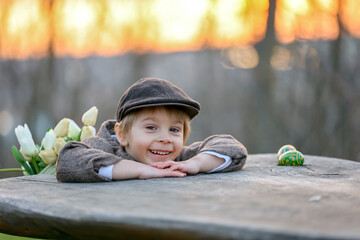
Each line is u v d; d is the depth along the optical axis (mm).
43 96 5039
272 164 2457
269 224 1181
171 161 1987
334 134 4430
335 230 1127
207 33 5422
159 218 1252
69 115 5223
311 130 4574
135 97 1986
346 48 4398
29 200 1524
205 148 2102
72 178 1856
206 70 5617
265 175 2008
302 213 1300
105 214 1318
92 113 2359
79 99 5289
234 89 5445
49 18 5051
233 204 1413
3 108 5027
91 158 1843
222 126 5492
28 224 1497
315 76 4551
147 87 2002
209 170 2051
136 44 5426
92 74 5395
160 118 1992
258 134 5078
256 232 1146
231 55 5383
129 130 2033
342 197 1509
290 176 1992
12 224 1543
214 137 2246
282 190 1630
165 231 1241
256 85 5105
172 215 1276
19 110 5031
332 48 4449
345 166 2352
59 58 5148
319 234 1098
